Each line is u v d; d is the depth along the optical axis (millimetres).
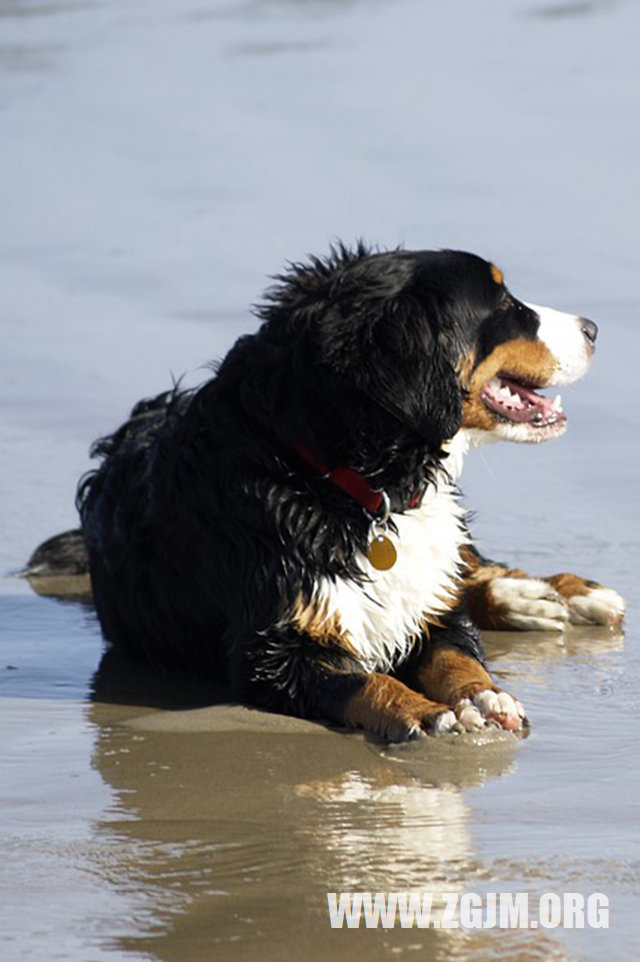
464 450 10914
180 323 18266
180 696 10766
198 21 36406
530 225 20625
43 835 8039
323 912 7098
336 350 10070
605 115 26203
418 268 10320
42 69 32438
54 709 10352
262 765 9125
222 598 10766
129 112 28609
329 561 10281
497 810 8305
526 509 13727
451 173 23297
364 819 8203
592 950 6754
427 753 9273
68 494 14414
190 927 6969
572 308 17625
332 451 10219
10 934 6930
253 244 20812
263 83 30000
